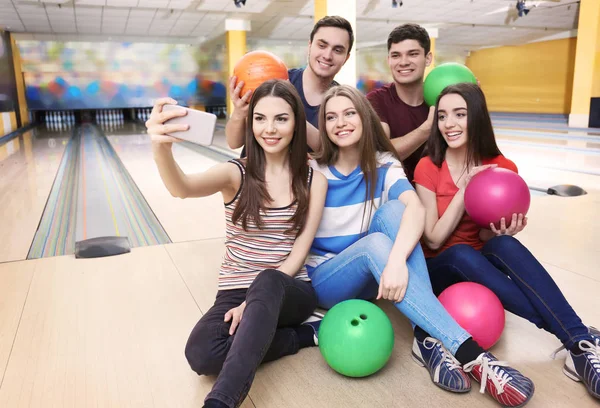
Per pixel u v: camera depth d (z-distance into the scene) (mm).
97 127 10375
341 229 1283
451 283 1254
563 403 975
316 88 1655
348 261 1148
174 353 1219
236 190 1171
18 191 3496
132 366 1160
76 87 10508
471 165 1306
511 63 12828
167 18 8328
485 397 1002
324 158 1277
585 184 3297
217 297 1176
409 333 1301
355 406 982
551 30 10953
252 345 893
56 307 1496
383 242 1103
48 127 10406
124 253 2033
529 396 922
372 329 1025
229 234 1195
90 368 1152
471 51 14086
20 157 5457
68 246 2168
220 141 7141
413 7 8062
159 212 2791
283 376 1100
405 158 1662
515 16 9109
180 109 985
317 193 1185
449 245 1334
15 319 1415
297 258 1163
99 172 4309
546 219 2350
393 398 1007
